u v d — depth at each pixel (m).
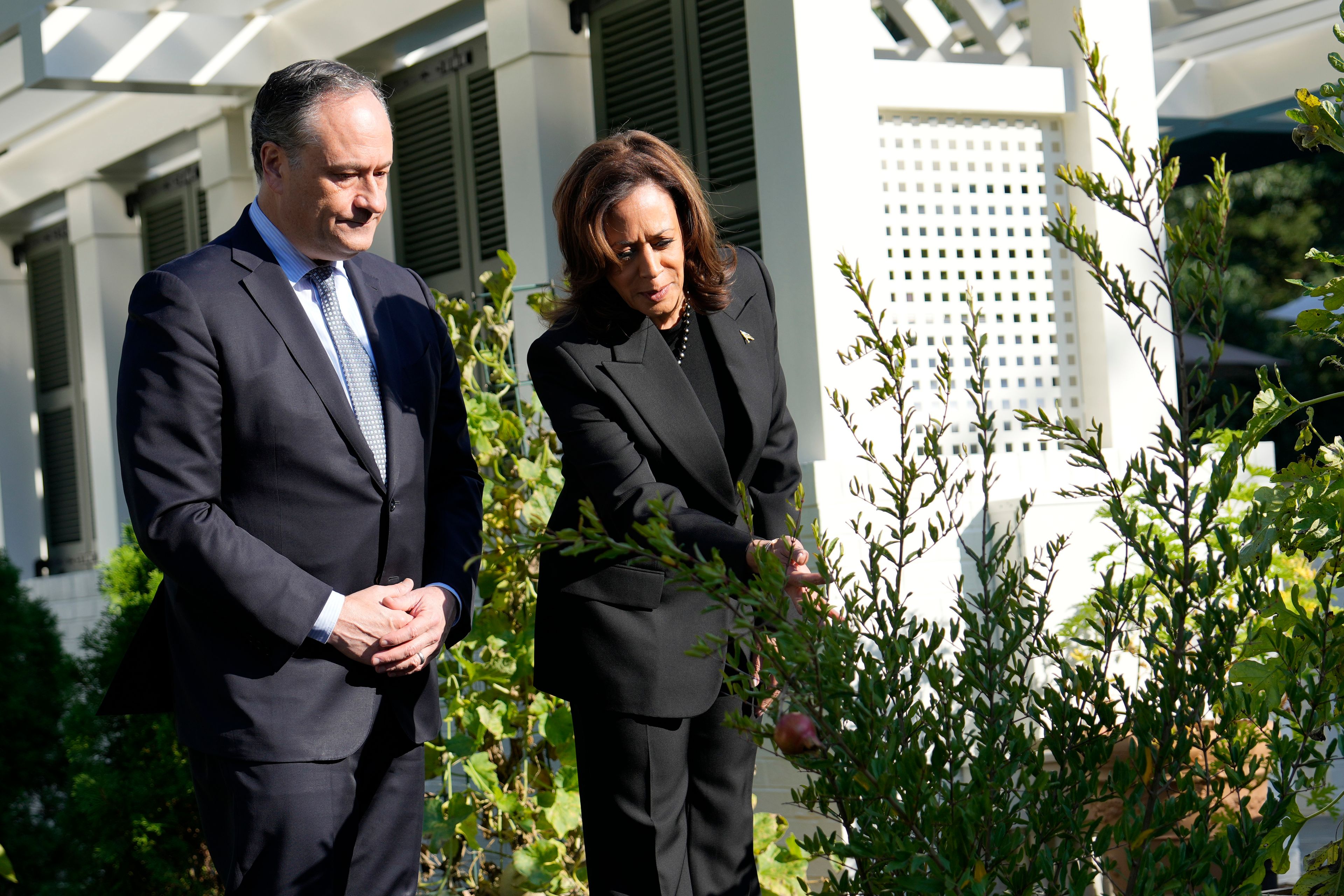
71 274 8.03
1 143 7.64
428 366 2.39
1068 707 1.52
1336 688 1.57
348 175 2.14
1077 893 1.30
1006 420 4.37
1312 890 1.86
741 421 2.32
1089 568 4.07
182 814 3.88
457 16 5.23
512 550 3.33
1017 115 4.47
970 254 4.35
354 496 2.20
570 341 2.25
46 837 4.46
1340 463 1.80
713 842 2.35
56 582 7.82
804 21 3.87
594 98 4.98
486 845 3.55
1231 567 1.45
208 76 5.69
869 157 3.97
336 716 2.16
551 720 3.19
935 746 1.46
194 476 2.08
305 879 2.10
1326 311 1.86
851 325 3.89
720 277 2.32
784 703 2.33
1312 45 7.09
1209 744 1.52
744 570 1.88
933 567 3.85
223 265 2.19
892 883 1.34
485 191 5.34
